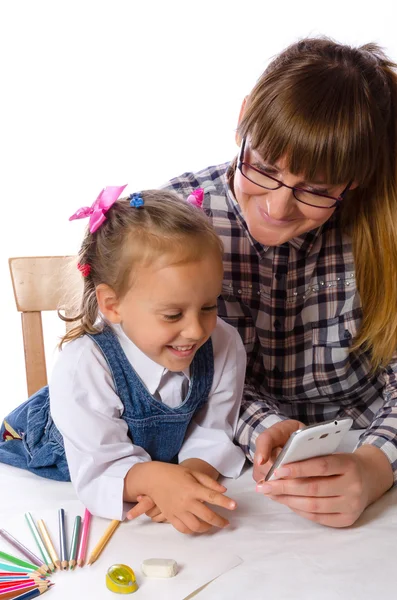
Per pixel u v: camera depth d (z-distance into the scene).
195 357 1.05
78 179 2.65
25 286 1.30
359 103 0.92
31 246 2.70
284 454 0.81
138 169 2.64
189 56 2.56
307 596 0.73
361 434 1.13
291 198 0.96
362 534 0.85
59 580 0.75
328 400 1.24
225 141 2.62
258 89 0.96
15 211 2.67
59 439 1.03
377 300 1.16
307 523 0.88
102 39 2.54
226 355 1.09
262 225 1.02
